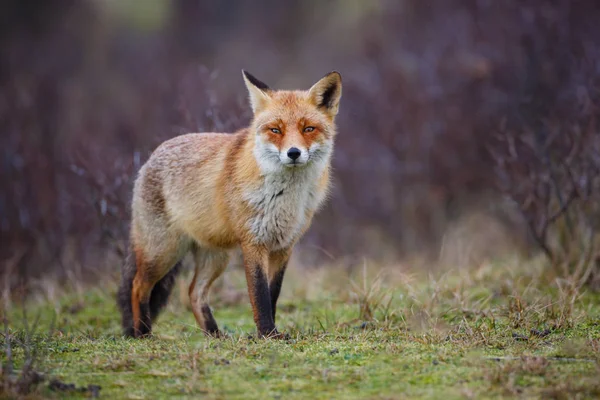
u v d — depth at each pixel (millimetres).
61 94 36781
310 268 21547
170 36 49531
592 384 9195
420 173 27953
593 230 18688
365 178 29359
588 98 19625
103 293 19328
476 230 24969
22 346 11289
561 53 24969
